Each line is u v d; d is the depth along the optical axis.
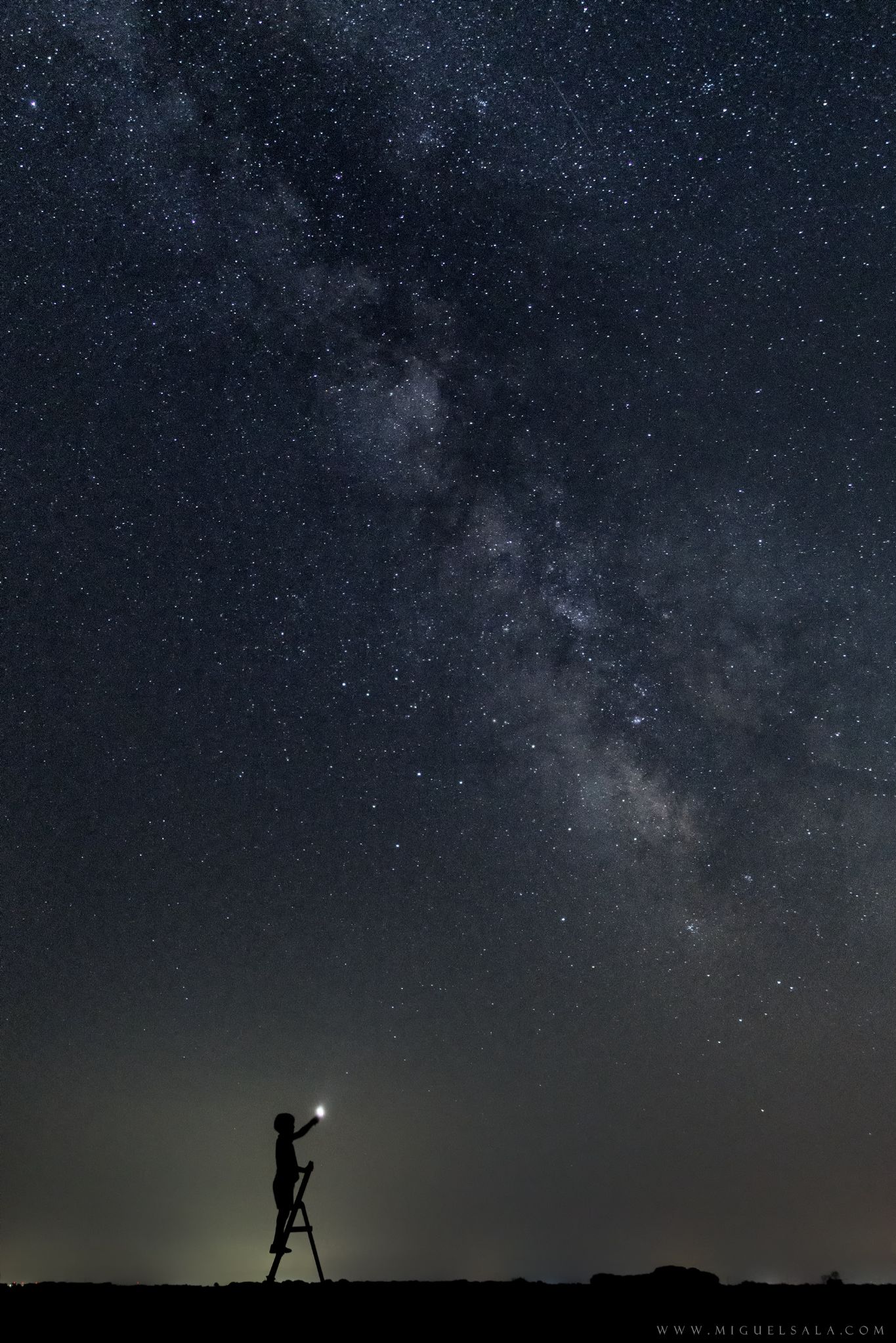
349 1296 5.03
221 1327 4.35
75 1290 5.12
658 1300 5.01
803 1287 5.34
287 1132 6.07
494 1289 5.29
